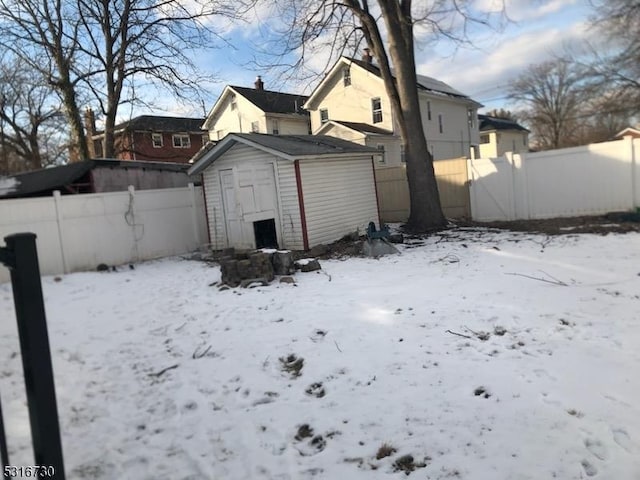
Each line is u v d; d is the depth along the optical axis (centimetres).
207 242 1527
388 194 1891
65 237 1192
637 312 568
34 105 2920
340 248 1256
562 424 349
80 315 764
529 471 303
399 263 993
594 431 338
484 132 4650
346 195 1430
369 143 2684
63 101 2108
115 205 1296
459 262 948
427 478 307
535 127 5453
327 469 328
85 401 453
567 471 299
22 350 185
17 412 414
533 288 705
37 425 185
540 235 1186
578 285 704
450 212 1716
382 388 431
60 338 639
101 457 357
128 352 585
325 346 541
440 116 3177
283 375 487
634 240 1016
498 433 346
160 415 423
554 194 1498
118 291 945
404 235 1414
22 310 182
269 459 346
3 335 638
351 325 599
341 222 1402
